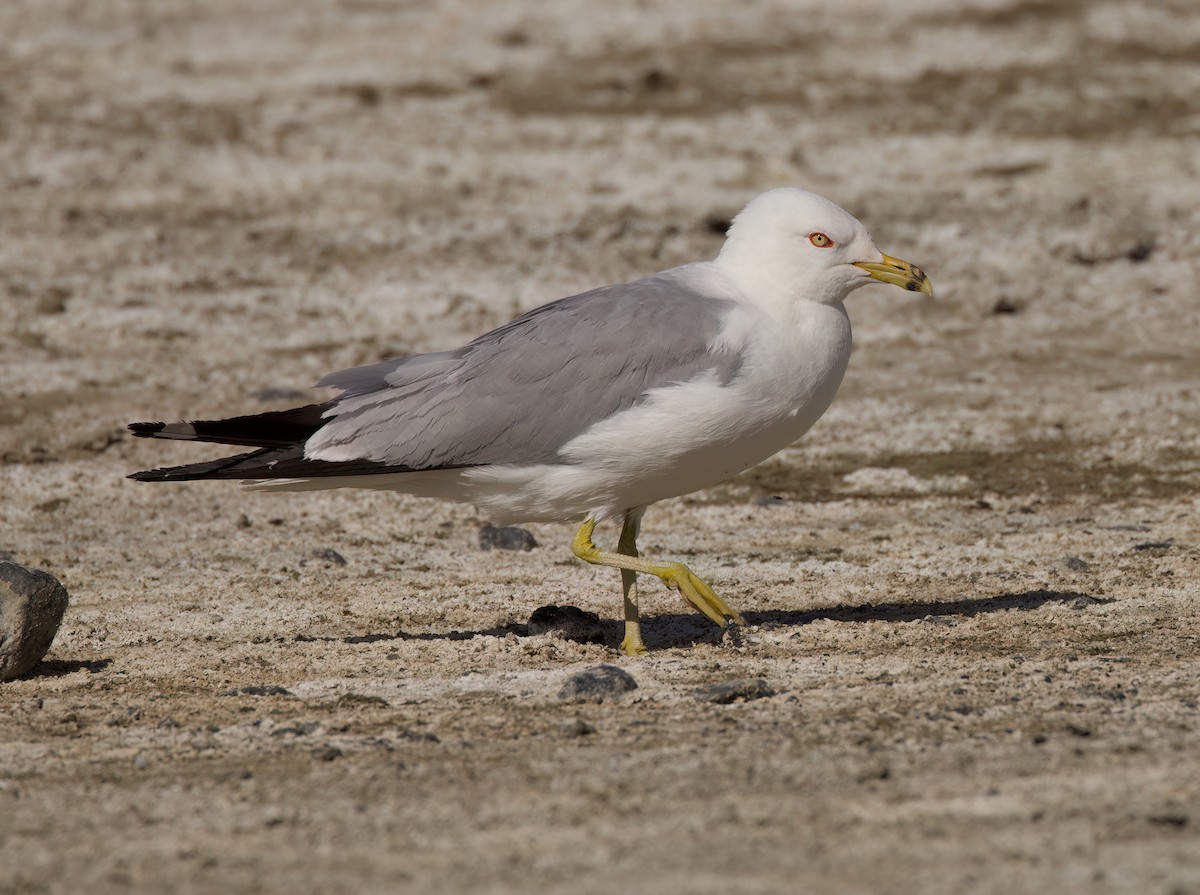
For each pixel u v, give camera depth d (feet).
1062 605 36.65
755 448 33.94
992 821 22.17
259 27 106.73
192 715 29.45
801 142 86.17
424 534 46.85
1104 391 59.26
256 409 57.11
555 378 33.06
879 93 93.45
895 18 104.83
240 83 95.76
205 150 85.56
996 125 88.63
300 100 92.84
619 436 32.81
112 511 48.55
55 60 99.55
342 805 23.68
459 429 33.32
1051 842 21.30
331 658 33.91
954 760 24.90
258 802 23.98
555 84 95.45
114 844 22.38
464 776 24.95
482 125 89.35
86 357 61.98
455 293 68.39
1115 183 80.12
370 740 27.27
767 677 31.32
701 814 22.84
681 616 37.78
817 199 34.12
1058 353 63.57
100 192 79.66
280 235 75.00
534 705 29.63
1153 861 20.52
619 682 30.42
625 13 107.45
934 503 49.03
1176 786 23.27
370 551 44.91
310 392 58.49
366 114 90.74
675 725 27.73
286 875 21.07
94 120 89.20
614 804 23.40
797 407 33.78
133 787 24.94
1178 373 60.80
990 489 50.29
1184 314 66.74
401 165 83.46
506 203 78.43
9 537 46.06
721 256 35.14
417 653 34.22
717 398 32.68
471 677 32.14
